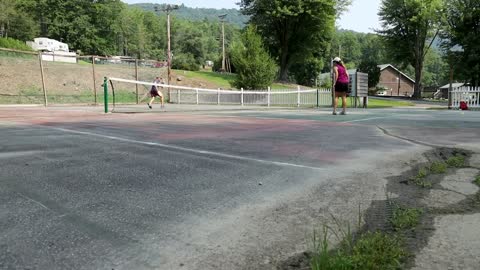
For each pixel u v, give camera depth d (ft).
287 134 17.21
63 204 6.81
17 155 11.35
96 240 5.35
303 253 5.10
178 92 86.79
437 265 4.64
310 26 149.69
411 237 5.51
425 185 8.33
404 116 30.09
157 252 5.07
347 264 4.57
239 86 84.84
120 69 113.29
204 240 5.49
